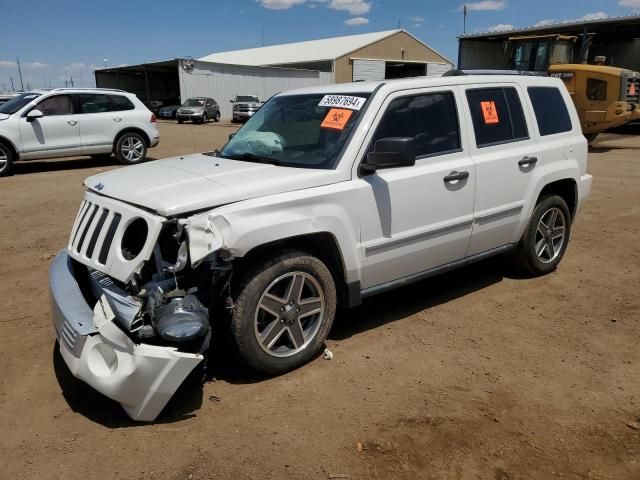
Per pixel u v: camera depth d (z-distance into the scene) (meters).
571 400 3.43
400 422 3.22
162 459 2.91
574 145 5.58
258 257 3.55
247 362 3.55
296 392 3.53
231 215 3.28
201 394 3.51
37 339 4.30
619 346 4.12
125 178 3.81
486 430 3.14
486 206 4.73
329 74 47.78
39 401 3.46
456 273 5.73
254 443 3.04
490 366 3.85
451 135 4.51
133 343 3.00
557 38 17.16
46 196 9.66
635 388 3.56
